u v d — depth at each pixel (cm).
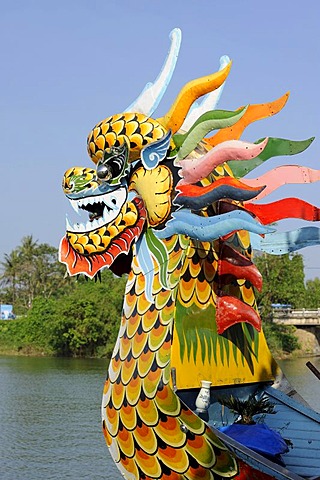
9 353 5169
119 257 684
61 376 3381
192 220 611
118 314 4922
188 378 620
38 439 1778
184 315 625
